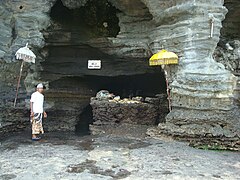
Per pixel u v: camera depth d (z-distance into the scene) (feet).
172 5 33.40
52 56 46.50
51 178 18.34
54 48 46.03
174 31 33.76
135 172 19.67
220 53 36.22
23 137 33.01
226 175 19.34
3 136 33.42
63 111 45.27
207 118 29.60
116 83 52.21
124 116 40.57
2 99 37.11
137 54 42.01
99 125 40.01
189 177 18.72
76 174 19.17
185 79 31.14
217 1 31.81
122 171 19.88
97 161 22.34
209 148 28.25
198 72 30.60
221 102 29.76
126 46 42.09
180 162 22.21
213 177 18.84
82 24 45.27
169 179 18.30
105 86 52.11
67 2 41.14
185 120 30.45
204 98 30.12
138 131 36.01
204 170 20.31
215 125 29.53
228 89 29.50
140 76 48.98
